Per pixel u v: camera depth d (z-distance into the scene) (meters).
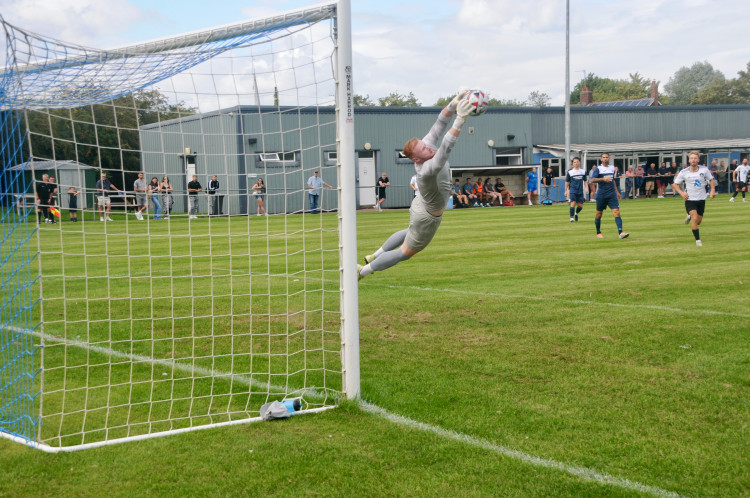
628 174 33.81
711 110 40.06
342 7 4.16
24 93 4.03
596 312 6.69
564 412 4.05
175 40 4.56
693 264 9.80
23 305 7.56
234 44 4.55
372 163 32.38
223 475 3.27
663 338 5.63
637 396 4.30
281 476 3.24
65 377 4.54
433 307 7.16
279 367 5.18
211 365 5.20
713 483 3.14
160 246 14.08
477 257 11.21
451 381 4.67
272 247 13.60
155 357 5.41
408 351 5.47
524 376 4.75
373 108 31.80
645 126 38.88
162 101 5.00
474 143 33.84
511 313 6.76
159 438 3.75
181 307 7.42
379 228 17.89
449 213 24.92
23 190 4.04
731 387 4.42
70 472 3.33
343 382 4.38
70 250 13.50
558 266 9.95
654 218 18.86
